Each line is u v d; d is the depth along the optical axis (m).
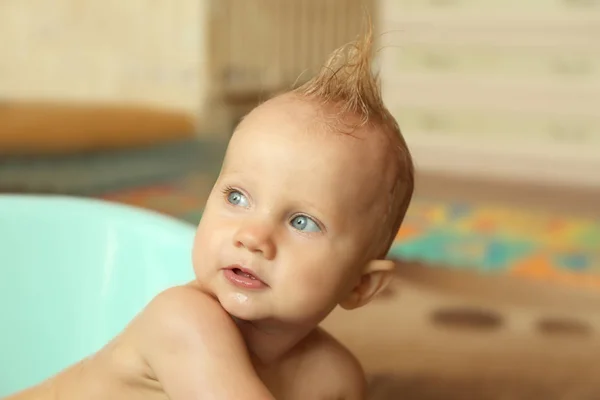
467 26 3.03
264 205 0.50
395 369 1.25
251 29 3.14
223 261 0.50
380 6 3.18
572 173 2.95
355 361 0.62
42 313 0.90
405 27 3.12
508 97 3.01
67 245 0.90
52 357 0.89
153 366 0.52
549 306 1.58
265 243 0.49
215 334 0.50
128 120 2.42
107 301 0.89
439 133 3.14
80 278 0.90
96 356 0.60
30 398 0.62
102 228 0.90
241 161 0.51
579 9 2.85
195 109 2.94
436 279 1.71
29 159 2.11
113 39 3.04
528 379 1.23
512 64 2.99
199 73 2.93
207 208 0.53
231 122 3.01
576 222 2.33
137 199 2.25
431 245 2.00
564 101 2.92
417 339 1.37
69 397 0.58
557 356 1.33
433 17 3.08
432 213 2.37
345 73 0.56
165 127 2.53
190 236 0.86
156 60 2.98
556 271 1.83
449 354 1.31
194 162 2.68
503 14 2.97
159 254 0.87
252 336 0.54
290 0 3.32
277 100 0.54
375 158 0.53
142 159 2.45
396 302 1.55
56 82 3.13
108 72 3.06
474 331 1.42
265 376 0.55
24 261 0.90
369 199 0.52
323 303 0.51
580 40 2.86
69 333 0.90
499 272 1.80
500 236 2.13
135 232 0.89
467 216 2.36
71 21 3.08
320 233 0.51
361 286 0.56
